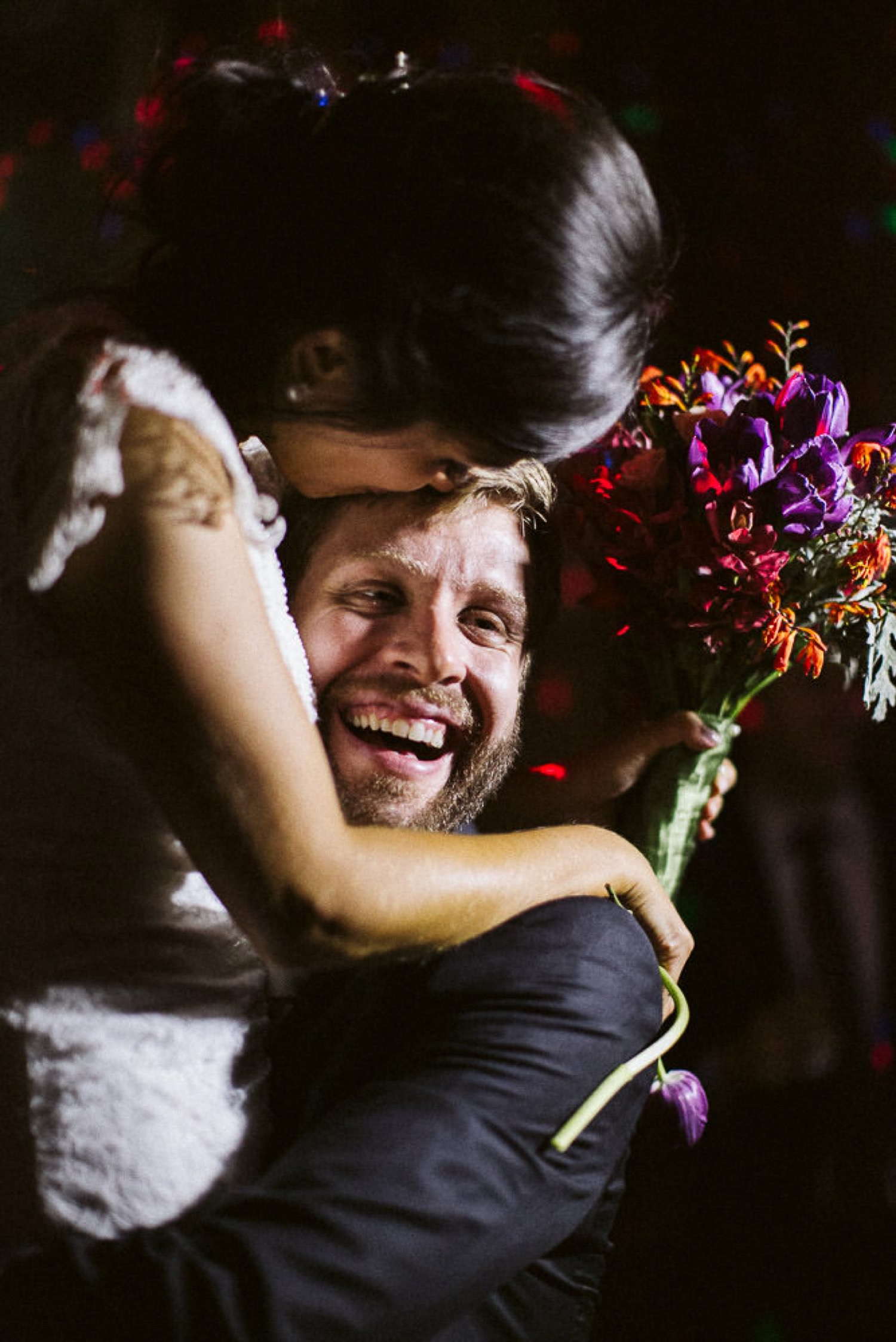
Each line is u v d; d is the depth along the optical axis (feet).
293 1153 3.30
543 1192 3.40
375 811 4.36
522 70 3.53
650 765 5.24
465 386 3.20
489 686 4.43
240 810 3.07
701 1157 10.82
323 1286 3.08
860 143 14.07
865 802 11.39
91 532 3.04
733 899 11.18
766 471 4.74
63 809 3.41
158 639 3.03
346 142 3.27
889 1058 10.88
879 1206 10.48
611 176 3.27
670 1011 4.56
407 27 13.37
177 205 3.45
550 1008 3.51
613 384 3.32
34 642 3.31
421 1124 3.29
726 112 14.33
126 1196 3.36
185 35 10.75
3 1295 3.12
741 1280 10.25
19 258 10.98
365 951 3.26
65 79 11.32
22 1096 3.39
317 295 3.22
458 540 4.31
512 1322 3.67
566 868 3.76
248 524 3.31
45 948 3.41
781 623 4.84
